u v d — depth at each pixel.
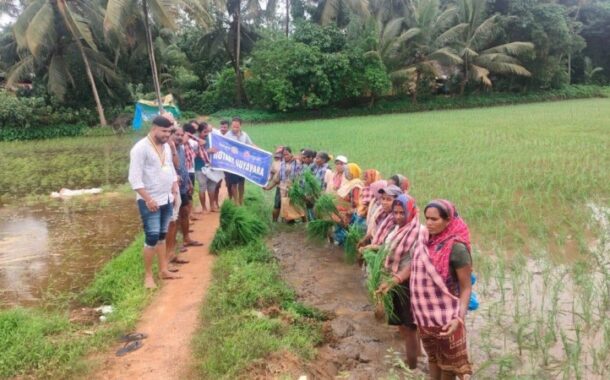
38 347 4.41
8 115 27.84
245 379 3.90
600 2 42.28
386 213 5.26
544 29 35.19
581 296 5.17
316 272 6.48
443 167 12.52
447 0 38.44
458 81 37.41
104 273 6.47
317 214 7.50
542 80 36.84
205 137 9.45
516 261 6.29
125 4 23.16
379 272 4.07
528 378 3.81
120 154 20.77
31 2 25.41
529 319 4.78
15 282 6.51
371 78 31.67
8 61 31.12
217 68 38.53
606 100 35.00
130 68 32.69
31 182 14.80
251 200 10.27
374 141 17.98
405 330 4.04
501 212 8.49
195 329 4.88
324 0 33.78
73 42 28.45
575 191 9.66
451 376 3.55
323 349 4.54
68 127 29.11
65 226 9.44
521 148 14.95
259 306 5.33
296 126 26.42
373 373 4.11
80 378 4.09
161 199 5.88
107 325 5.04
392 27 32.59
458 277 3.37
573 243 6.90
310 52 30.84
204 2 26.73
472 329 4.68
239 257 6.69
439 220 3.35
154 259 6.86
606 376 3.80
